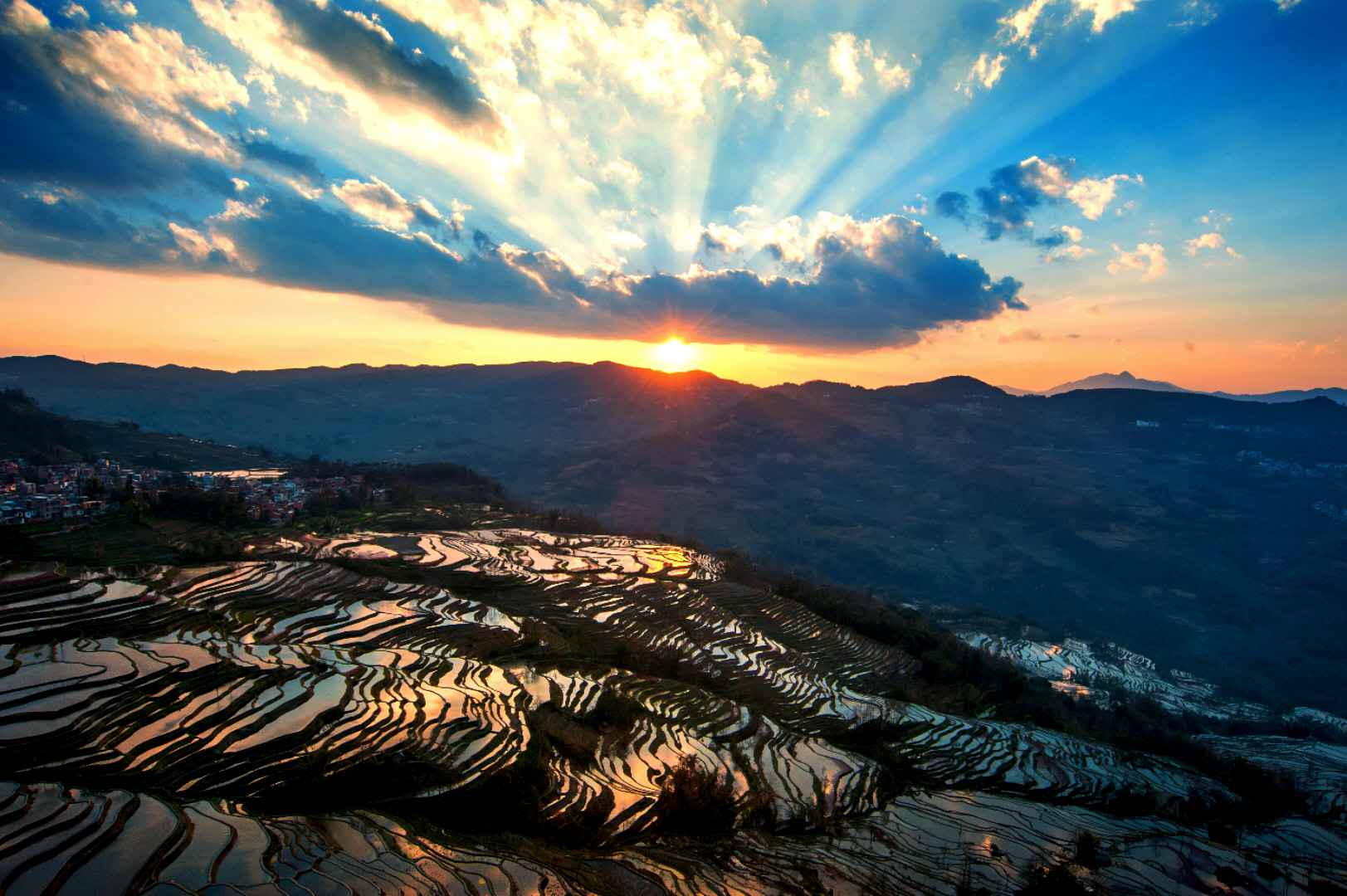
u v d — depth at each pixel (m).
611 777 32.16
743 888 24.53
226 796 24.03
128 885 18.11
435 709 33.78
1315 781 62.41
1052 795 45.00
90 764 24.62
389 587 60.03
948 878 28.48
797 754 41.94
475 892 20.17
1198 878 32.03
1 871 18.20
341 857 20.98
